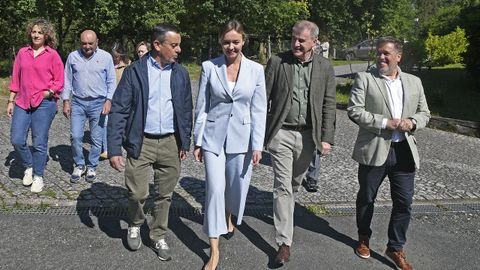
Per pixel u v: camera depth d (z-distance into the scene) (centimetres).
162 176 377
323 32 4122
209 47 2920
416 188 602
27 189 511
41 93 490
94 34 540
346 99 1377
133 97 355
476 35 1434
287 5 2841
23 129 500
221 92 355
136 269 360
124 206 481
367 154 375
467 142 935
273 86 389
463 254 420
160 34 347
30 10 1770
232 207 387
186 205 496
